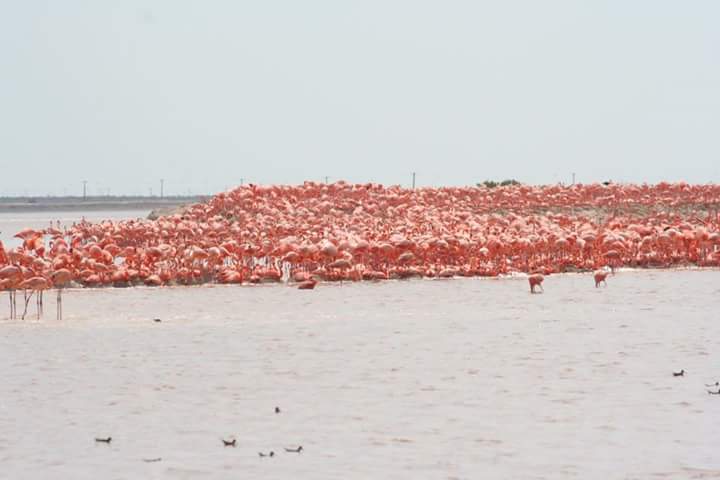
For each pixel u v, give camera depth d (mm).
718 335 58531
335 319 65750
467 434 38688
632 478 33906
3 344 56719
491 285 84500
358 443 37688
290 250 88188
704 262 97562
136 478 34250
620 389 45156
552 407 42281
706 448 36719
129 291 81438
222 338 58531
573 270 94375
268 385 46625
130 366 50719
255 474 34469
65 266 84000
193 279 86375
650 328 61312
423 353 53750
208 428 39781
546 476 34094
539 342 56656
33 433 39219
